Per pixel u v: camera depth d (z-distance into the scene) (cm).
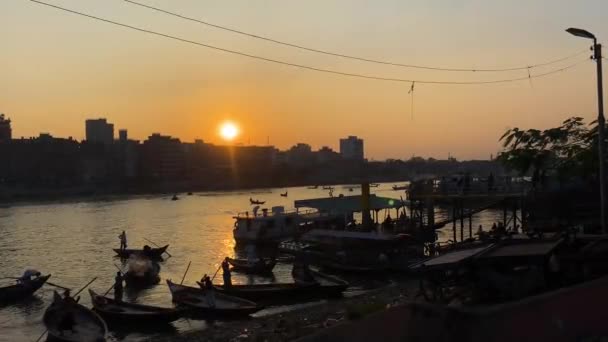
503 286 1487
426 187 5300
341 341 488
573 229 2420
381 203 6331
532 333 470
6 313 3488
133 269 4359
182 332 2781
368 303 2489
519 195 4359
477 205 6544
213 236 7738
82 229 8938
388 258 4241
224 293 3362
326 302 3172
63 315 2647
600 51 2234
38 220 10856
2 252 6369
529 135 3659
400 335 448
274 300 3391
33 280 3931
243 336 2439
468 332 423
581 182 3766
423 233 5141
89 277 4775
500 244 1659
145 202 16912
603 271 1460
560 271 1491
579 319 512
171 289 3469
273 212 6856
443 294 1609
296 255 4744
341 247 4544
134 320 2892
